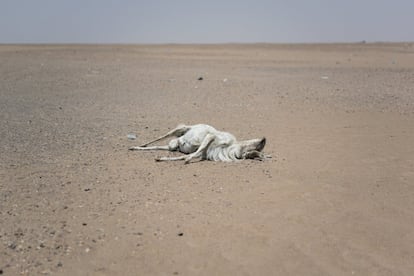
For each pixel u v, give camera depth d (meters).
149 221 5.82
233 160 7.62
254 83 16.64
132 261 5.21
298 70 22.02
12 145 8.22
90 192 6.43
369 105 12.35
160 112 11.37
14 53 31.44
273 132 9.57
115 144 8.50
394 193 6.64
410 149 8.45
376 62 27.09
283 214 6.05
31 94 13.52
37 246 5.34
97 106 11.99
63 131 9.30
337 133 9.52
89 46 43.38
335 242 5.59
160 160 7.57
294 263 5.28
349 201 6.40
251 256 5.34
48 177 6.84
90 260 5.20
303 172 7.27
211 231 5.68
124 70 20.88
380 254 5.43
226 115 11.11
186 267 5.18
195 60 27.92
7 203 6.07
